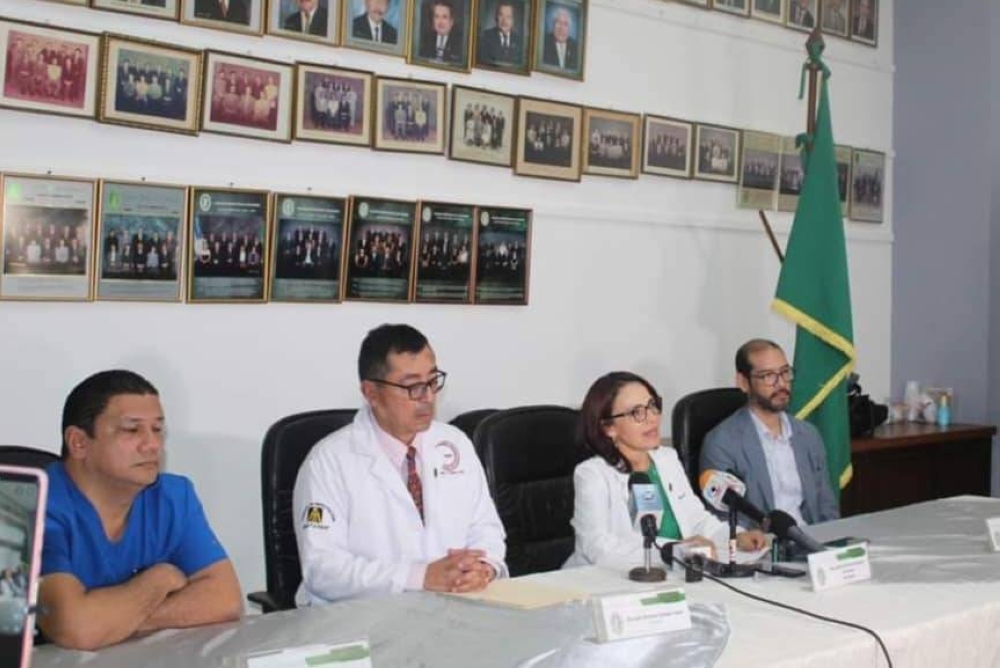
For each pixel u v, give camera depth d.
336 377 3.43
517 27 3.79
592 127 4.01
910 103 5.11
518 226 3.81
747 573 2.30
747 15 4.53
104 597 1.78
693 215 4.36
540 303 3.92
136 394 1.96
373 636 1.77
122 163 3.00
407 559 2.41
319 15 3.33
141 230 3.02
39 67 2.84
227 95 3.15
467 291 3.70
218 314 3.18
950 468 4.75
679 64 4.32
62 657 1.66
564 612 1.92
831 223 4.07
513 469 2.87
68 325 2.93
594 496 2.68
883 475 4.48
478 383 3.76
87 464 1.97
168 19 3.04
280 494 2.55
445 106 3.62
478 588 2.12
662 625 1.79
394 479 2.44
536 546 2.90
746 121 4.57
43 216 2.86
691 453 3.50
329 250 3.37
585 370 4.05
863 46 5.03
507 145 3.78
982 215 4.88
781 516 2.41
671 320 4.32
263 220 3.23
